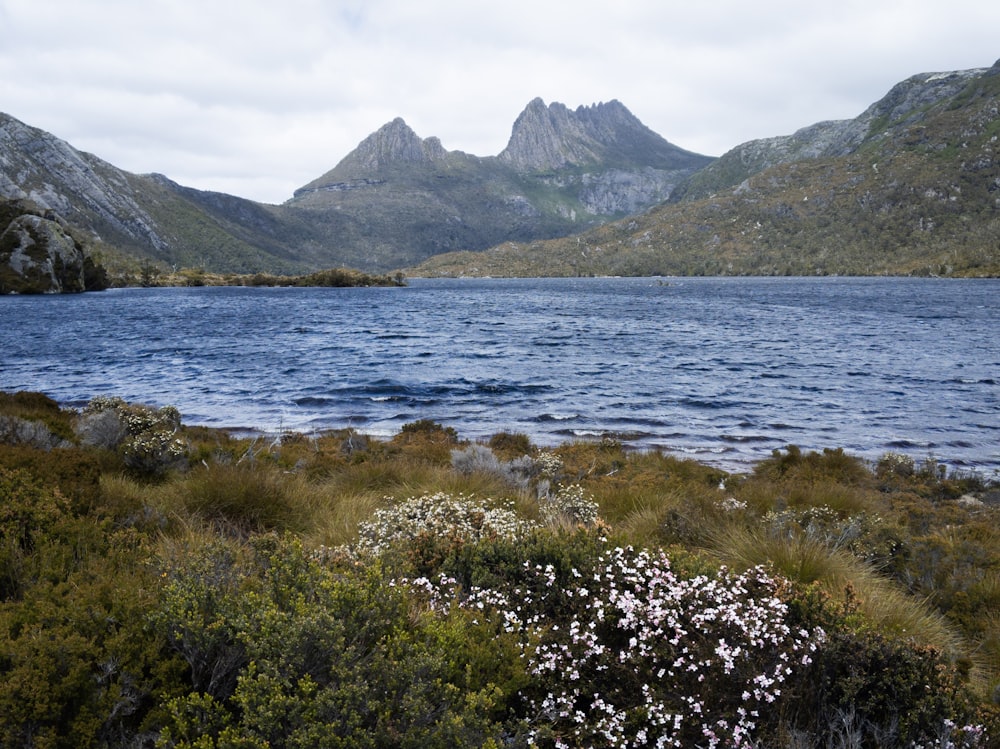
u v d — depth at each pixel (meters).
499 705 3.42
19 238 136.25
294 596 3.73
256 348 43.41
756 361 37.03
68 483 6.85
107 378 30.03
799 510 9.97
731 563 6.62
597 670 3.86
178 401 24.50
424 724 2.97
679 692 3.72
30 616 3.35
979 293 139.38
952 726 3.53
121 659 3.06
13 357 37.69
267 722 2.73
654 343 47.25
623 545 5.18
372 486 11.05
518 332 56.88
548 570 4.66
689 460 15.27
